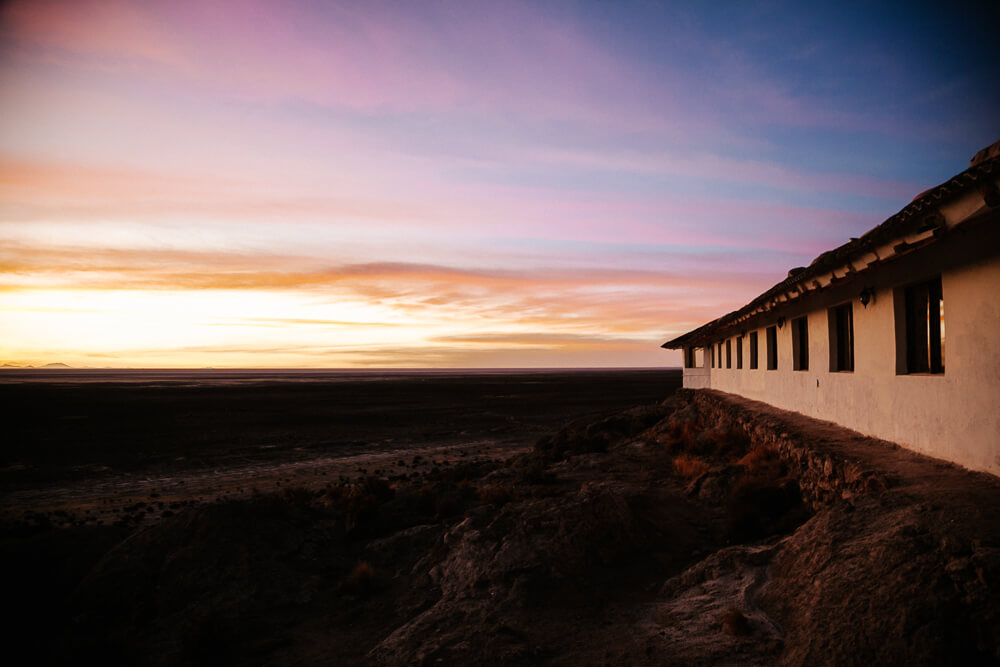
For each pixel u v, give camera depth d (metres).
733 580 6.89
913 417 8.17
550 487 13.69
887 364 8.98
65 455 30.25
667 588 7.46
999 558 4.29
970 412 6.83
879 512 6.08
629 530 8.96
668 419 23.47
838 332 11.59
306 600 8.65
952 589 4.36
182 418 50.06
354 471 25.20
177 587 8.64
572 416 51.75
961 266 6.96
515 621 6.99
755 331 18.42
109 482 23.64
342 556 10.41
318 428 42.47
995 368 6.38
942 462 7.35
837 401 11.17
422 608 8.00
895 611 4.48
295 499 12.85
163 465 27.27
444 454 29.98
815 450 8.95
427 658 6.25
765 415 14.05
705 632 5.91
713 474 11.80
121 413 55.09
